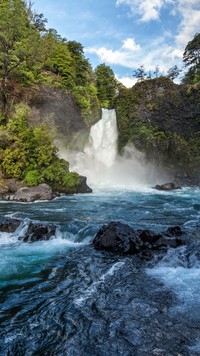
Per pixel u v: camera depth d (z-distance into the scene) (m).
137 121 44.28
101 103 57.69
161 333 6.34
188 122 44.44
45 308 7.39
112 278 9.09
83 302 7.67
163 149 41.44
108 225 12.09
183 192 29.91
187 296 7.95
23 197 21.94
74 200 22.81
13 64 33.41
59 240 13.02
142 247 11.20
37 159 25.25
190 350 5.80
